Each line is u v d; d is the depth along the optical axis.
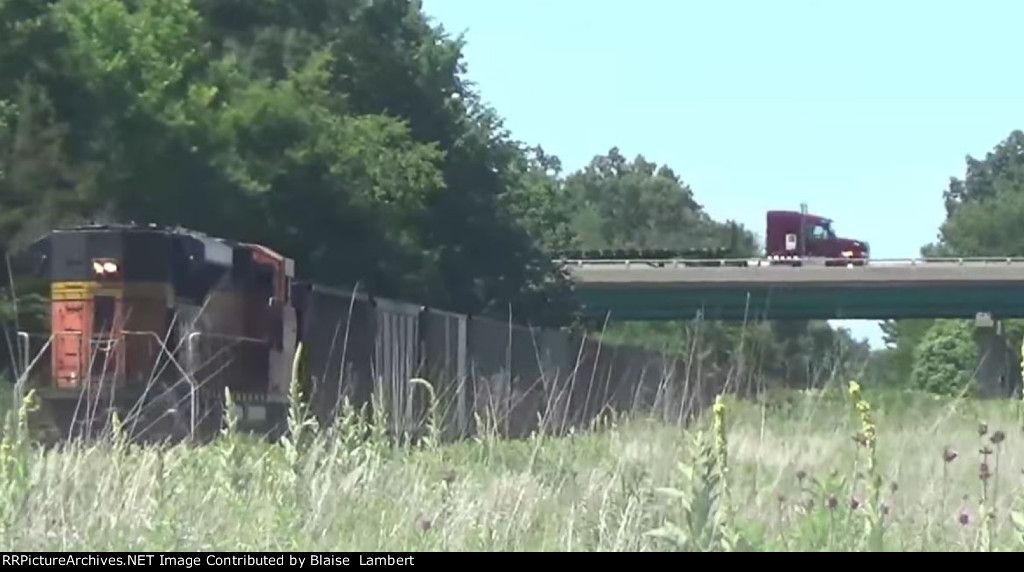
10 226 88.31
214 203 105.94
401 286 126.81
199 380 60.69
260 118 114.75
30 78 95.81
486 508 26.05
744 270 199.25
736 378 45.03
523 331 88.88
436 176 131.75
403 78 148.88
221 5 135.88
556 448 35.66
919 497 27.47
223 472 27.62
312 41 139.38
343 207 118.50
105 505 24.73
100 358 61.31
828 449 34.22
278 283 68.06
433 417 34.69
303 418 28.12
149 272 62.88
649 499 25.73
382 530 24.41
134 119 100.94
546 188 184.25
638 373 77.19
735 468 29.89
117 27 108.12
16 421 28.84
